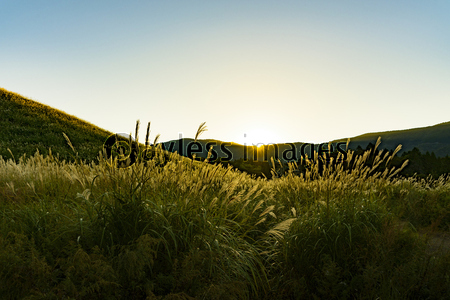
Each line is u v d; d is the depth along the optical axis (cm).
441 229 525
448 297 316
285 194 666
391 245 374
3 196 488
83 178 416
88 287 247
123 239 317
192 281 286
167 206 361
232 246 361
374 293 323
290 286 350
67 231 323
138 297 270
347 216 458
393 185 839
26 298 230
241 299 310
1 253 271
